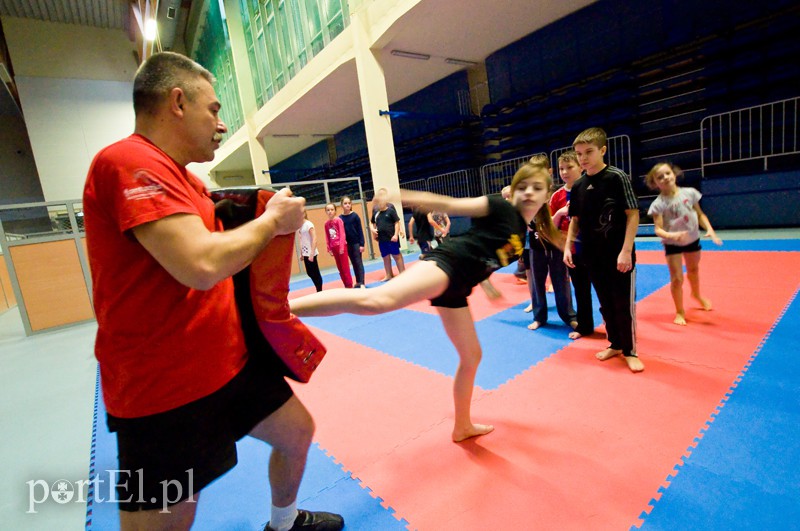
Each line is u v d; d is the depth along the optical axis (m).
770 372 2.78
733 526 1.65
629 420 2.46
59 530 2.14
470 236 2.12
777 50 7.80
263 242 1.16
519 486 2.02
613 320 3.28
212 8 18.69
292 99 14.12
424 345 4.26
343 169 20.58
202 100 1.26
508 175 13.05
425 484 2.12
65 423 3.52
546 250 4.09
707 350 3.22
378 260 12.11
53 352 6.37
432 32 10.70
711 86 8.73
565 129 11.25
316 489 2.18
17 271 7.88
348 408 3.05
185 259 1.00
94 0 16.91
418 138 16.64
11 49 17.33
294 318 1.49
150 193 1.01
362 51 10.23
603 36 10.57
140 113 1.22
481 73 14.16
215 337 1.23
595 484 1.97
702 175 8.55
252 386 1.43
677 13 9.29
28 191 20.55
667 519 1.73
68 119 18.47
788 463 1.96
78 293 8.43
